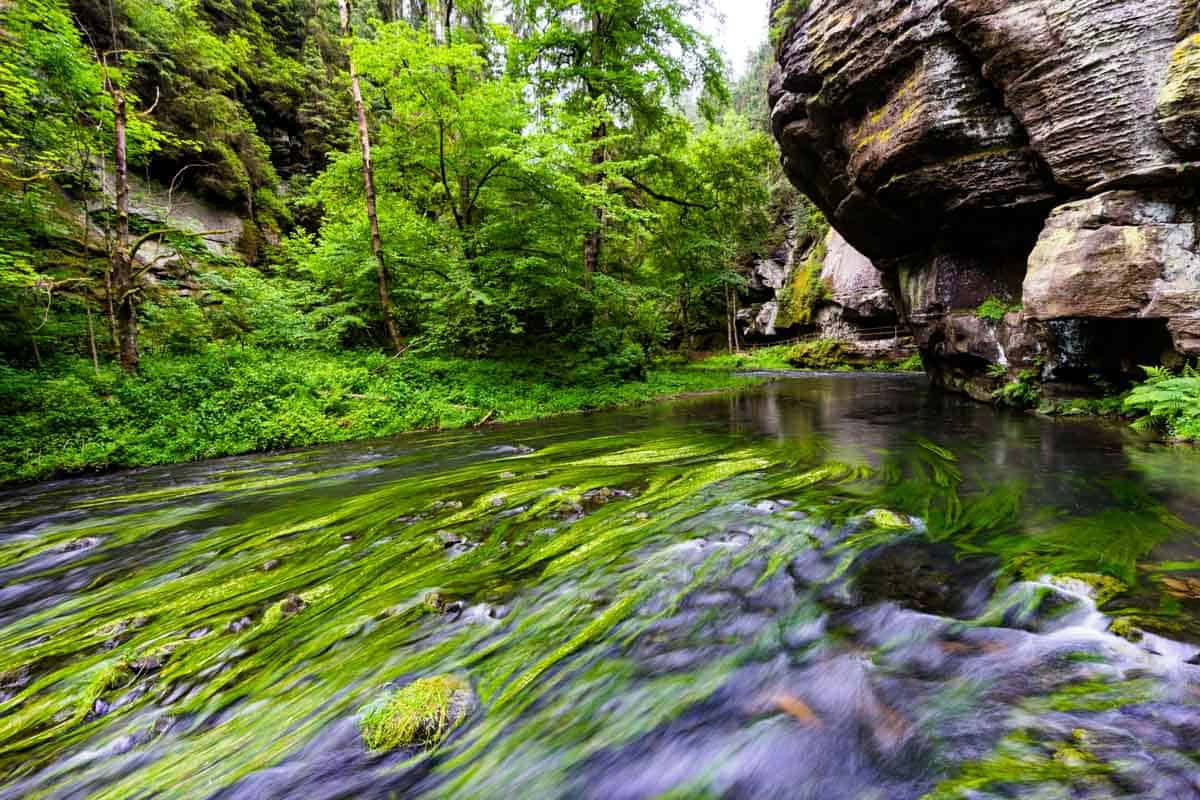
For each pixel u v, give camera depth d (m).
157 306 11.87
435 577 3.27
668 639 2.53
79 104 9.02
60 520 4.83
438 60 10.72
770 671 2.24
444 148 12.62
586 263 16.08
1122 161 6.39
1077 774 1.58
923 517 3.88
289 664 2.45
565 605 2.87
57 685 2.36
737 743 1.86
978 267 10.95
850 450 6.42
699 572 3.17
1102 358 7.55
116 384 8.39
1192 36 5.77
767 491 4.75
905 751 1.75
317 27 25.44
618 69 15.09
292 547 3.92
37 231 10.34
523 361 13.52
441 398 10.74
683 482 5.16
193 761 1.92
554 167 11.27
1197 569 2.83
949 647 2.28
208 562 3.73
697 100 16.11
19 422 7.10
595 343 14.91
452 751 1.90
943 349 11.96
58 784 1.84
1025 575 2.85
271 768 1.86
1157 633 2.19
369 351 12.55
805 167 13.75
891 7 8.84
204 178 17.58
